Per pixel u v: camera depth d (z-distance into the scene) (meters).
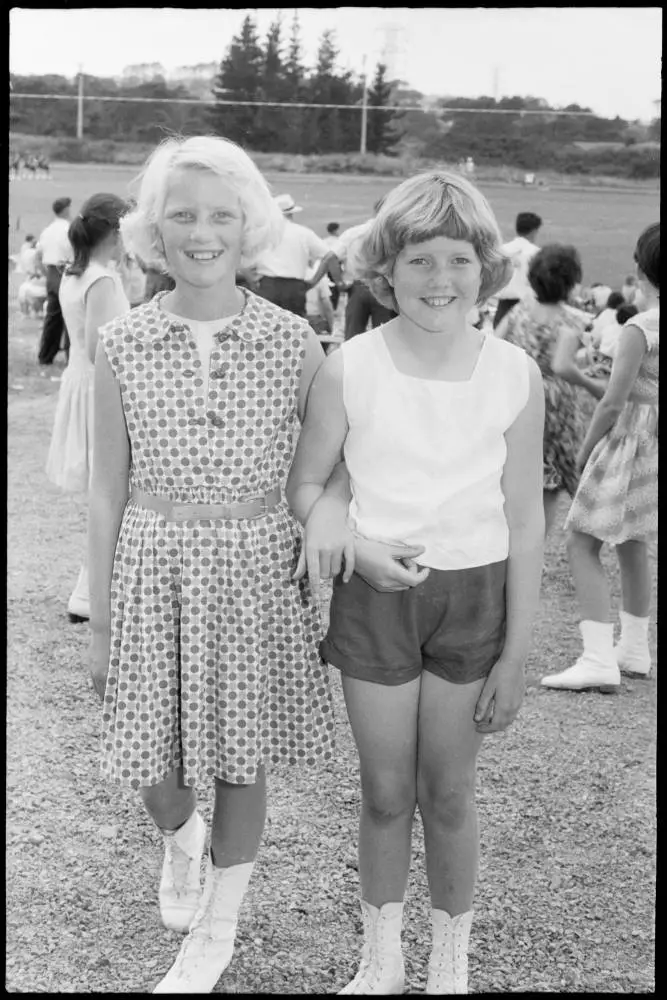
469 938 2.41
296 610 2.20
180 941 2.42
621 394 3.68
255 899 2.56
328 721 2.25
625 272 11.06
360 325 7.18
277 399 2.15
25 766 3.19
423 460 2.03
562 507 6.18
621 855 2.79
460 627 2.05
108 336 2.13
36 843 2.79
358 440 2.07
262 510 2.18
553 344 4.32
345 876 2.66
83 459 4.14
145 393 2.11
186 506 2.13
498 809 3.00
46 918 2.48
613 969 2.34
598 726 3.57
